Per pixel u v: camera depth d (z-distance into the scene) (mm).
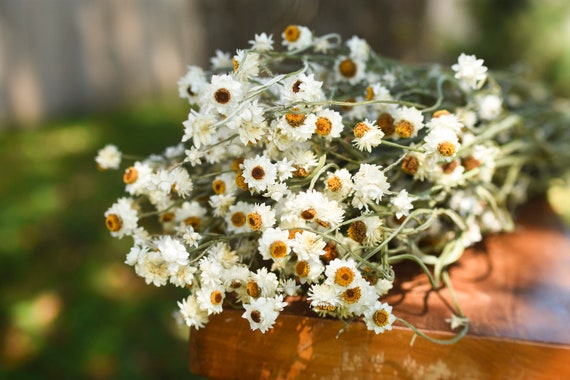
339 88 503
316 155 436
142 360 980
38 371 971
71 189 1530
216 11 917
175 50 2754
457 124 428
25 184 1582
